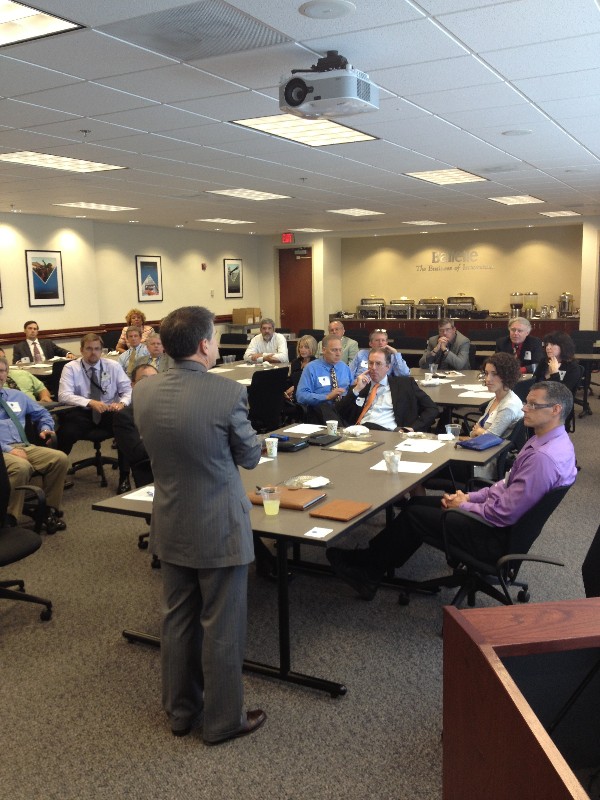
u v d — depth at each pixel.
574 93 4.28
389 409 4.61
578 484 5.38
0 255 9.95
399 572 3.75
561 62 3.66
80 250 11.15
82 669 2.81
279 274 15.46
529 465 2.81
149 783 2.13
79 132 5.11
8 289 10.07
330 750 2.27
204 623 2.25
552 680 1.30
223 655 2.23
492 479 3.88
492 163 6.78
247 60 3.53
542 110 4.70
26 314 10.35
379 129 5.22
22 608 3.37
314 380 5.48
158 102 4.31
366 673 2.73
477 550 2.96
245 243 15.09
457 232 14.28
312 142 5.68
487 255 14.06
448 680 1.28
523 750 0.98
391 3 2.82
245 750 2.28
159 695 2.61
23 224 10.23
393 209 10.55
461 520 3.01
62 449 5.55
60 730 2.40
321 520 2.58
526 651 1.17
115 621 3.22
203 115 4.67
